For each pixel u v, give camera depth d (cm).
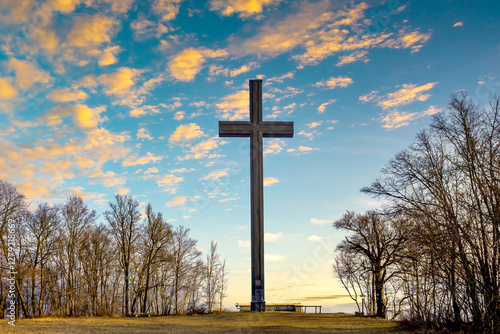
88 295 4400
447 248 1855
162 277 4806
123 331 2492
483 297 1741
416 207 2155
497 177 1761
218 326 2811
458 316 1873
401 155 2266
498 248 1700
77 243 4341
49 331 2397
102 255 4559
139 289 4538
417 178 2181
